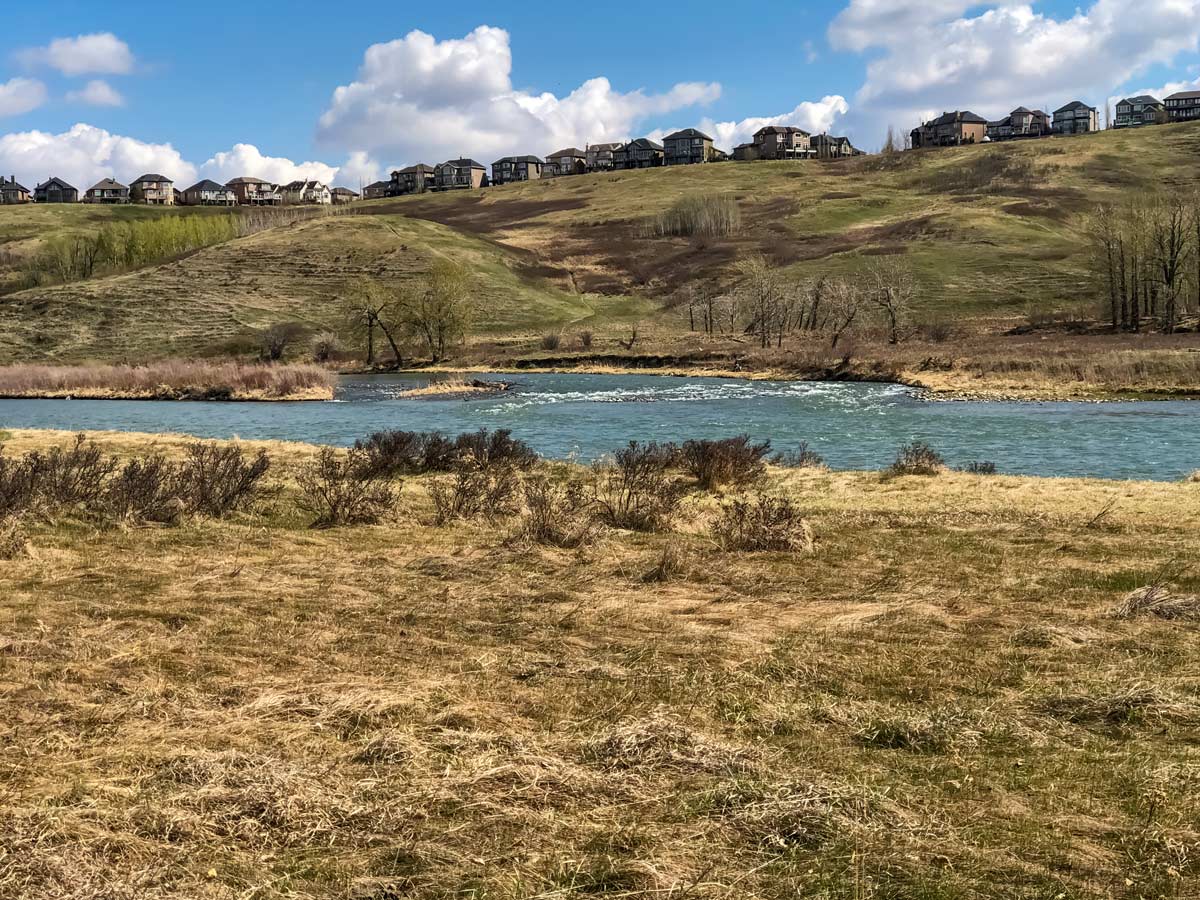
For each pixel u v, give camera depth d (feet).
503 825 16.52
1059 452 98.12
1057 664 26.30
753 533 45.27
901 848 15.71
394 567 40.01
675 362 245.24
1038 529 49.42
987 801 17.71
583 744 19.98
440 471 78.84
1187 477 76.84
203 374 211.61
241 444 95.55
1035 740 20.75
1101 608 32.53
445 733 20.56
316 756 19.62
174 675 25.02
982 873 15.07
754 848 15.85
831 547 44.98
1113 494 63.00
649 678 25.00
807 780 18.11
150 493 51.44
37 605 32.09
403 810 16.97
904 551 43.91
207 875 14.88
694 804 17.31
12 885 14.28
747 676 25.05
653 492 55.72
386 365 275.59
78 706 22.26
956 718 21.79
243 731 20.93
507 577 37.88
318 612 31.89
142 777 18.29
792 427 124.67
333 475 59.93
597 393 185.88
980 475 75.92
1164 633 29.40
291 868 15.23
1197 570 38.47
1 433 105.29
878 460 95.35
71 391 205.77
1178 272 258.37
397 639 28.76
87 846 15.46
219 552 42.83
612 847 15.80
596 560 42.22
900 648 27.91
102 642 27.68
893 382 188.75
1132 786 18.22
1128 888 14.62
